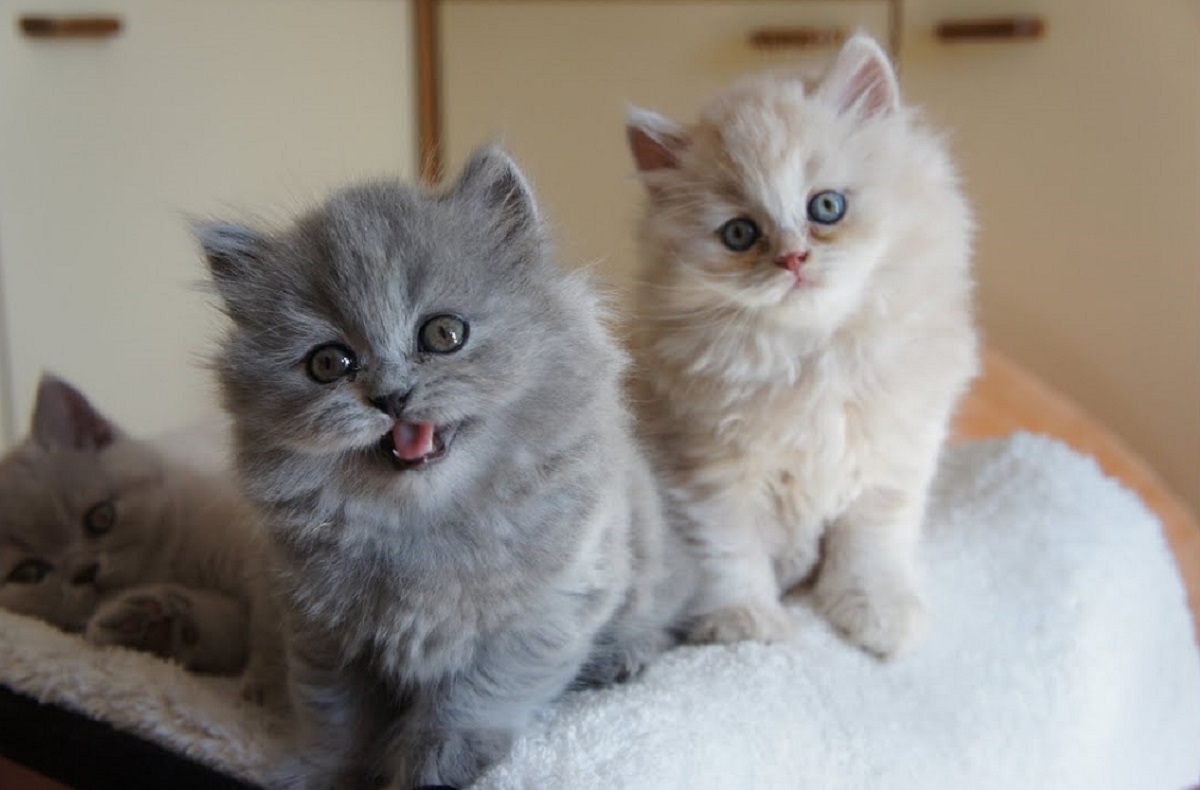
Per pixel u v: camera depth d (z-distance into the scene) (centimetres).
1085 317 92
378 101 99
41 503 65
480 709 55
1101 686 64
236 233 55
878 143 64
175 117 100
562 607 55
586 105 96
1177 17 87
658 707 57
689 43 94
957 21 91
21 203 100
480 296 54
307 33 98
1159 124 89
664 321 64
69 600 64
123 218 101
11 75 98
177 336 102
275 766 56
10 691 57
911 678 62
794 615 65
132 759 56
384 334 53
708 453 64
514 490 54
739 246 63
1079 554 67
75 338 103
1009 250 93
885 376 63
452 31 97
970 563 68
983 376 88
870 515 65
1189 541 83
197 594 64
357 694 56
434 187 58
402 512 53
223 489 67
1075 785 62
